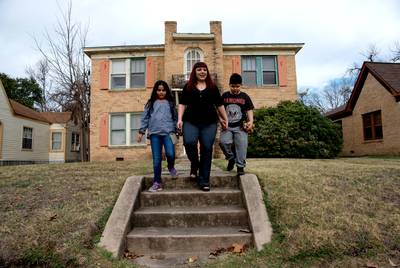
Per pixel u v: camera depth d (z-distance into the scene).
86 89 16.83
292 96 15.56
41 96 34.34
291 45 15.59
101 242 3.11
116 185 4.61
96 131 15.42
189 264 2.96
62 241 3.06
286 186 4.34
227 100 4.71
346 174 5.22
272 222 3.43
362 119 17.06
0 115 18.19
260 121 11.91
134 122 15.50
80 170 6.04
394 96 14.17
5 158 18.56
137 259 3.11
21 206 3.88
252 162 7.53
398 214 3.60
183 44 15.32
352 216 3.52
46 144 23.45
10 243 3.01
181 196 4.16
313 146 11.35
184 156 13.75
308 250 2.95
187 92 4.31
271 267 2.78
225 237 3.34
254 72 15.77
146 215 3.74
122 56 15.74
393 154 14.52
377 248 2.99
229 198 4.20
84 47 15.62
